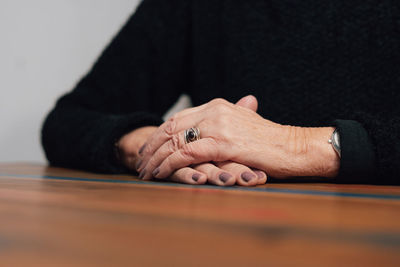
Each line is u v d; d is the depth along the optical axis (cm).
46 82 150
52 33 150
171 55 123
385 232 22
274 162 60
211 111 64
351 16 99
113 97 116
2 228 22
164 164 60
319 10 103
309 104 100
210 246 18
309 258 16
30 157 150
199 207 31
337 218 26
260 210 29
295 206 32
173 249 17
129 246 18
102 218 25
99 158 79
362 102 97
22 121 148
